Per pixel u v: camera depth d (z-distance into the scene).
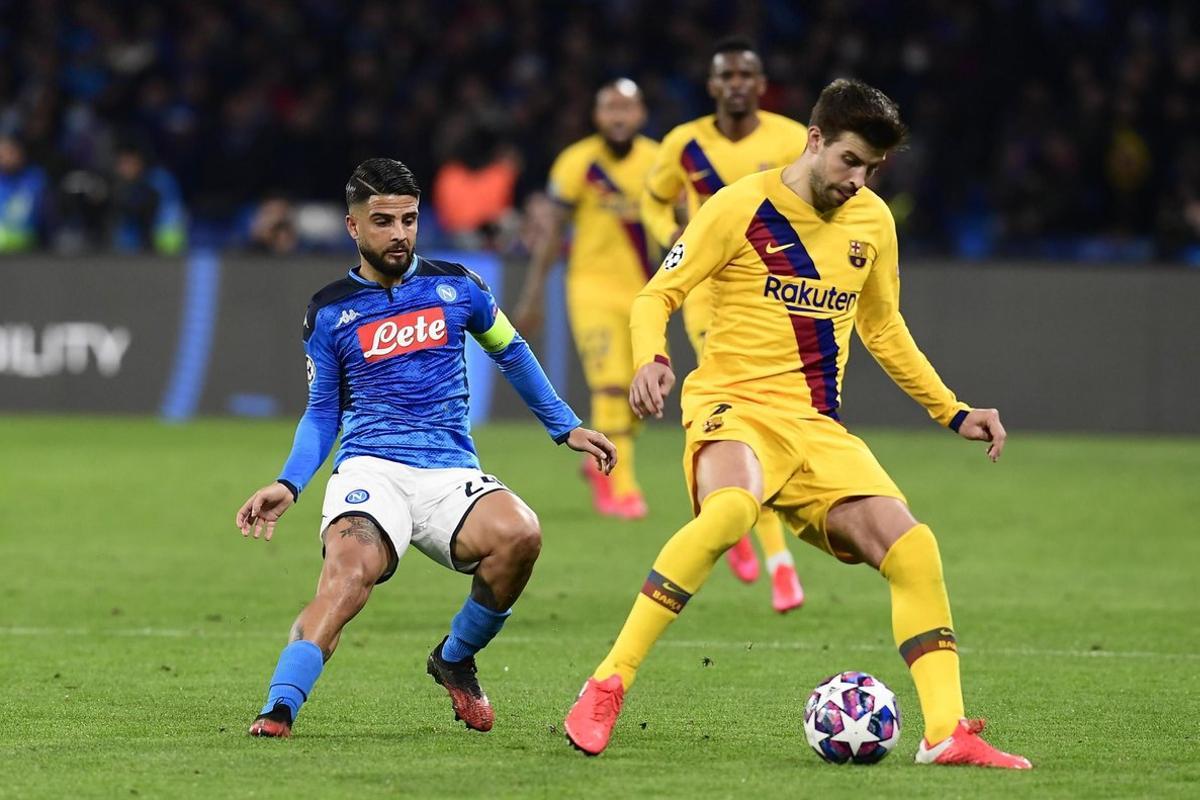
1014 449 57.69
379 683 23.97
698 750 19.56
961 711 18.92
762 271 20.06
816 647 27.31
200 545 37.88
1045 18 80.00
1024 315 60.56
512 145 72.25
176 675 24.50
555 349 61.50
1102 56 79.81
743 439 19.59
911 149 73.38
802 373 20.16
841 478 19.62
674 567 18.89
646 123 74.44
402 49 79.62
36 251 63.88
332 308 20.64
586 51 77.75
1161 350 60.34
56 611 30.11
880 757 18.77
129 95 78.12
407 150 75.19
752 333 20.14
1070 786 17.72
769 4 82.12
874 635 28.50
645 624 18.97
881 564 19.28
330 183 75.25
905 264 61.00
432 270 20.98
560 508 43.78
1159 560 37.00
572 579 33.78
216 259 63.22
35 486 46.50
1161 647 27.50
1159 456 56.25
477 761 18.73
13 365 63.59
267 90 77.62
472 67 78.88
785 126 33.62
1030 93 74.94
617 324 41.94
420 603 31.45
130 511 42.53
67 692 23.14
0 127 75.31
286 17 80.50
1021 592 32.94
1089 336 60.53
